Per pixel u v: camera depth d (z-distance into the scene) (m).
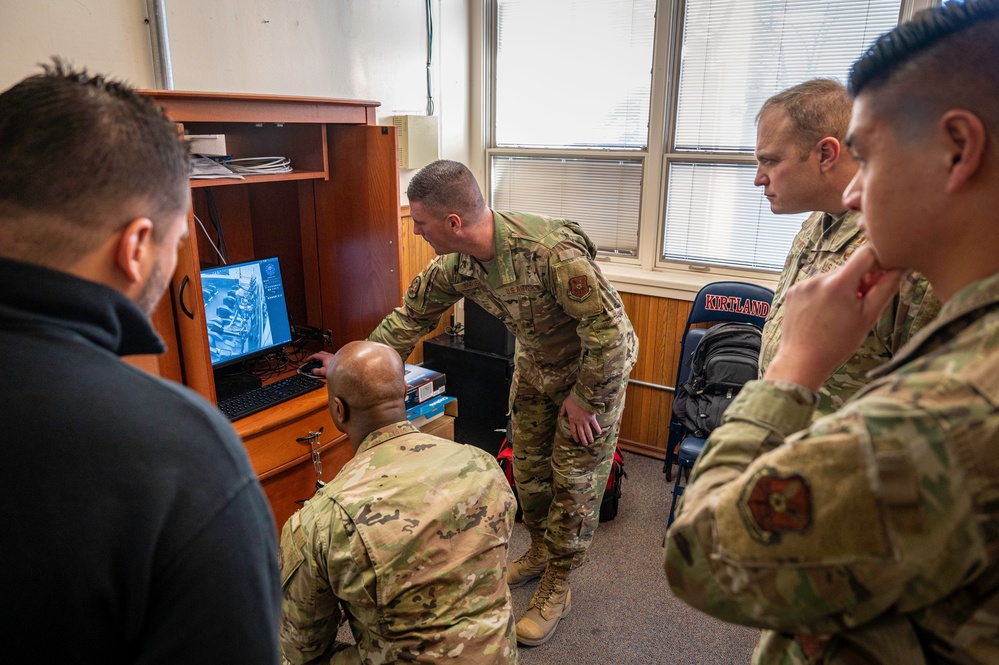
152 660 0.55
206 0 2.11
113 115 0.58
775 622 0.52
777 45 2.79
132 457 0.54
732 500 0.53
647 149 3.17
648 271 3.27
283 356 2.44
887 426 0.47
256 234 2.53
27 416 0.52
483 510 1.29
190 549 0.55
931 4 2.47
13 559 0.51
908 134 0.51
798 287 0.65
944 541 0.45
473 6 3.30
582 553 2.14
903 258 0.55
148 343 0.65
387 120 2.91
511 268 1.91
